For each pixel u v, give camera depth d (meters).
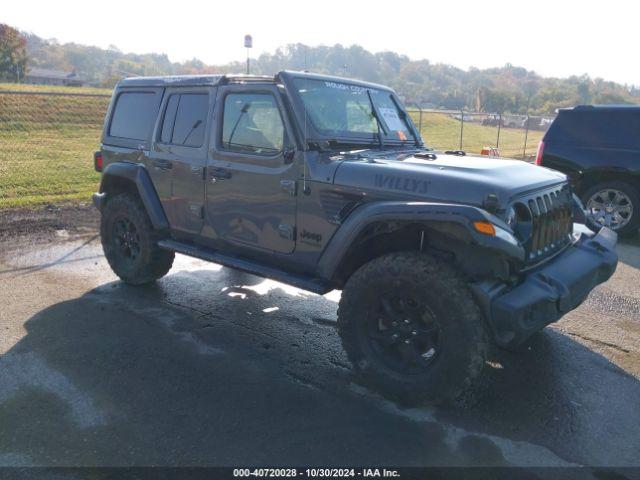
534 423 3.23
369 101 4.53
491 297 3.09
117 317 4.68
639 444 3.04
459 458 2.89
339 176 3.60
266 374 3.77
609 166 7.70
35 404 3.31
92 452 2.87
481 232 2.98
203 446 2.94
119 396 3.43
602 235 4.27
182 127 4.71
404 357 3.42
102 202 5.55
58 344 4.11
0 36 74.75
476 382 3.27
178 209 4.78
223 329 4.50
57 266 6.05
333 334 4.48
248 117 4.15
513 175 3.54
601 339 4.46
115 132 5.45
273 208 3.99
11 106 19.89
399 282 3.28
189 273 5.97
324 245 3.75
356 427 3.15
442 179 3.30
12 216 8.30
